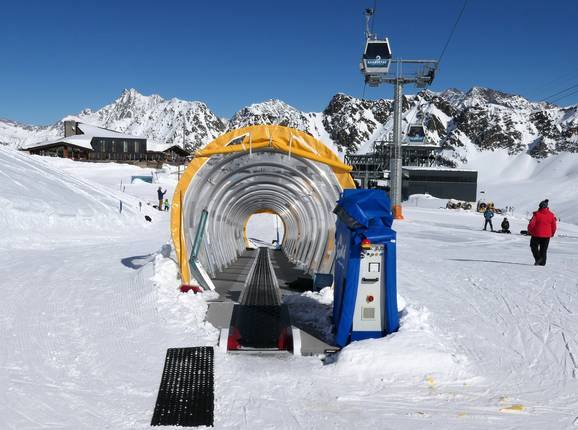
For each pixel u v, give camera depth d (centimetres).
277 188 1077
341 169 664
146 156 6975
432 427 325
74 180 2277
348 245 491
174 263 778
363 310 484
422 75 3281
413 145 9281
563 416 345
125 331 508
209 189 743
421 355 426
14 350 448
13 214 1359
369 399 367
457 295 732
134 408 343
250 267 1068
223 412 341
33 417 325
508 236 2058
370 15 3341
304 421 330
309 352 468
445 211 4109
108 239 1477
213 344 479
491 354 470
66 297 649
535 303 677
